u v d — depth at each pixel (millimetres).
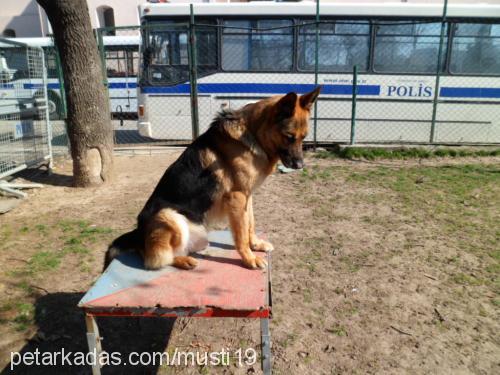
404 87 6477
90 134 4520
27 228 3439
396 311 2262
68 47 4254
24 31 16359
